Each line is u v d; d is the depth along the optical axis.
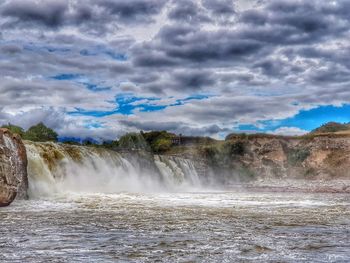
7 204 23.58
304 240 12.99
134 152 56.25
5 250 10.72
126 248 11.22
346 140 100.06
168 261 9.70
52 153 37.53
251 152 101.69
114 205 24.62
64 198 29.00
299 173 98.12
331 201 34.44
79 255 10.23
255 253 10.78
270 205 27.48
